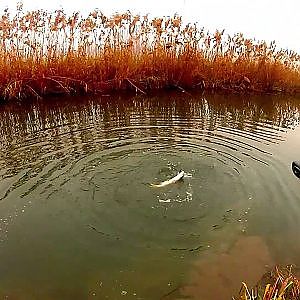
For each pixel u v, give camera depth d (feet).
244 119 19.70
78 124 18.26
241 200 12.02
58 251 9.78
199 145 15.90
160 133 17.21
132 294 8.52
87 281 8.88
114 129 17.66
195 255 9.70
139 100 22.31
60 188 12.44
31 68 21.70
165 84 24.45
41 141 16.10
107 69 23.34
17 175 13.16
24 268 9.25
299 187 12.76
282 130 18.12
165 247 9.95
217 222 10.99
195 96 23.40
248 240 10.27
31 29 21.76
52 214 11.19
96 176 13.19
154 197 12.08
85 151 15.07
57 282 8.85
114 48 23.54
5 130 17.42
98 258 9.55
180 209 11.51
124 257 9.59
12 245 9.98
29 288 8.68
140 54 23.93
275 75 24.76
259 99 23.22
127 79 23.38
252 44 25.22
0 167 13.71
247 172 13.66
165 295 8.50
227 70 24.81
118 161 14.26
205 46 24.99
